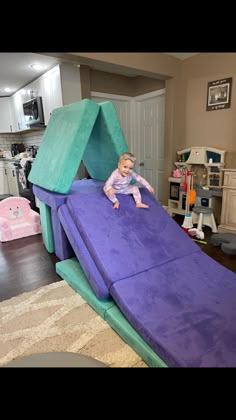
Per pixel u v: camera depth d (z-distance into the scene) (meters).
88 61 2.75
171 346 1.16
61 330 1.53
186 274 1.69
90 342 1.43
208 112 3.49
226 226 3.13
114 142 2.25
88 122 2.11
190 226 3.11
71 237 1.86
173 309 1.39
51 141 2.55
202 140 3.63
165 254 1.84
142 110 4.58
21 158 4.67
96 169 2.89
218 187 3.35
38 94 4.07
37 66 3.43
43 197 2.35
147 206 2.17
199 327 1.26
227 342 1.18
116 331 1.48
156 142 4.45
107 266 1.62
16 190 5.21
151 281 1.59
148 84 4.29
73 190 2.32
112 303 1.62
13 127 5.52
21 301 1.83
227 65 3.17
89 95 3.69
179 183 3.71
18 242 3.03
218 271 1.76
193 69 3.55
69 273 2.03
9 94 5.23
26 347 1.41
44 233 2.75
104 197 2.11
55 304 1.78
